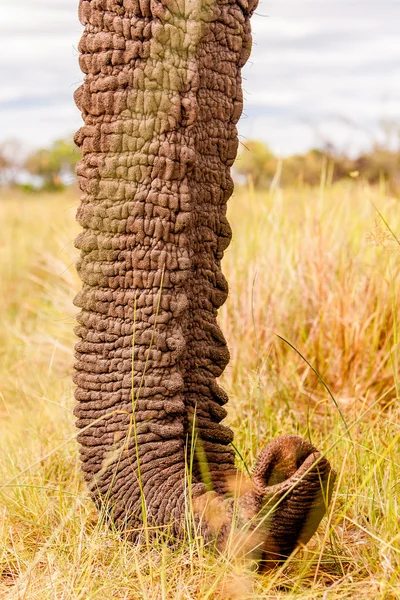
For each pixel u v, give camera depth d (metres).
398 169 8.48
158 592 2.97
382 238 3.77
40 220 11.91
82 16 3.11
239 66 3.22
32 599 2.98
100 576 3.10
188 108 3.02
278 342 5.51
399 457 3.74
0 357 6.97
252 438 4.34
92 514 3.67
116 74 3.06
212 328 3.27
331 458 3.98
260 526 2.85
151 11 3.01
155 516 3.09
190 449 3.26
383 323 5.31
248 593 2.79
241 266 5.91
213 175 3.19
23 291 9.09
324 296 5.61
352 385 5.10
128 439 3.12
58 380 5.76
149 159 3.05
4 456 4.45
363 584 2.99
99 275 3.15
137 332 3.12
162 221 3.07
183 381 3.21
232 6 3.16
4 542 3.44
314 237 5.91
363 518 3.51
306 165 8.38
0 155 20.23
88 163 3.13
